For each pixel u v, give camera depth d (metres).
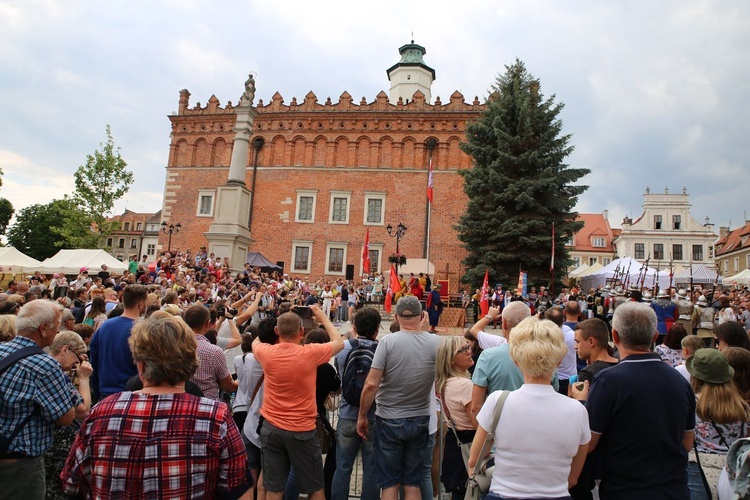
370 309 5.35
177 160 38.59
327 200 36.75
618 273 26.47
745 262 58.62
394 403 4.47
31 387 3.45
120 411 2.47
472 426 4.42
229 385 5.12
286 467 4.49
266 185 37.41
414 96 37.12
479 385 4.13
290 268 36.38
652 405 3.11
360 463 6.86
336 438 5.18
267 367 4.43
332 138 37.31
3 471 3.38
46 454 4.21
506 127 29.34
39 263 28.33
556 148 29.17
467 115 35.94
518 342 3.11
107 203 38.84
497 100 30.16
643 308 3.41
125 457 2.39
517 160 27.98
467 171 29.28
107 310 9.80
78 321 10.41
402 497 4.96
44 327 3.77
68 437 4.30
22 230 61.12
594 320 4.75
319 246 36.38
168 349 2.58
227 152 38.00
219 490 2.54
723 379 3.92
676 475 3.11
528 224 26.73
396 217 35.94
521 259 27.00
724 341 5.28
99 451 2.41
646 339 3.31
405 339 4.55
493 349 4.26
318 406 5.22
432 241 35.19
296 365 4.39
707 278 34.31
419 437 4.47
